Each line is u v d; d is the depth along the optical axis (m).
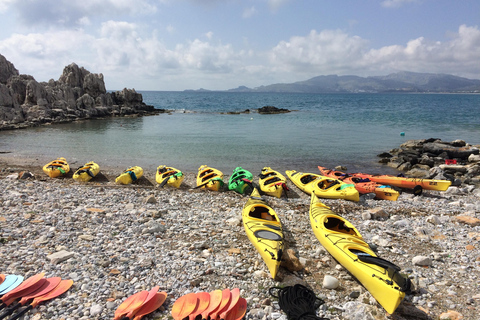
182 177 15.67
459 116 57.62
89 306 5.69
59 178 16.48
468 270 7.45
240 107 90.44
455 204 13.07
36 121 41.22
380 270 6.31
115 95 61.56
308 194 15.01
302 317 5.48
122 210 10.70
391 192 13.68
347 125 43.47
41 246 7.77
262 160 22.48
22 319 5.30
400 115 60.34
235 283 6.69
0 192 11.88
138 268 6.99
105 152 24.38
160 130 37.69
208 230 9.41
